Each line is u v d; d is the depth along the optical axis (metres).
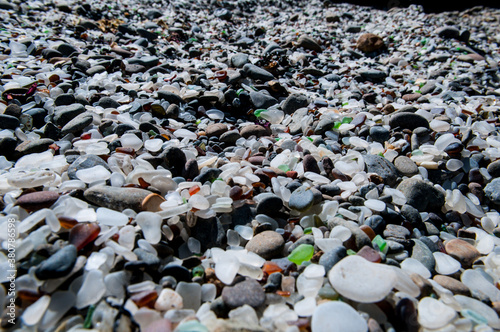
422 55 0.51
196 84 0.32
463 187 0.22
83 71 0.32
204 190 0.18
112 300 0.12
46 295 0.12
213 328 0.11
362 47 0.54
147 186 0.18
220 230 0.17
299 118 0.28
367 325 0.12
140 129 0.24
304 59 0.44
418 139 0.25
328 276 0.14
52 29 0.42
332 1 0.90
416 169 0.22
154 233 0.15
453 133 0.26
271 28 0.62
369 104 0.34
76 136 0.23
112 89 0.29
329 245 0.15
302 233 0.17
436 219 0.19
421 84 0.40
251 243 0.16
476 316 0.13
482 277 0.15
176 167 0.21
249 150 0.23
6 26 0.40
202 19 0.61
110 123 0.24
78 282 0.12
